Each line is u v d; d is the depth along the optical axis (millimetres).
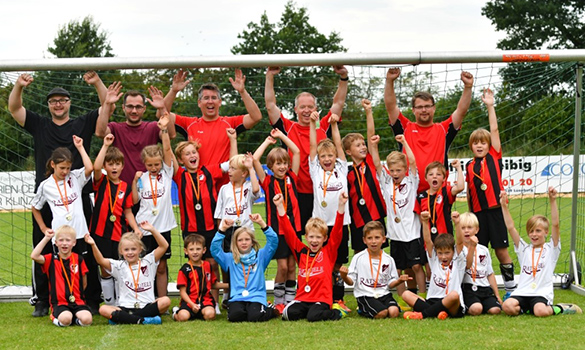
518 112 10617
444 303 6246
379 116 15242
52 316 6270
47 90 11547
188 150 7133
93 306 6996
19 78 6902
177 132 7797
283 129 7637
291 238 6609
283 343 5352
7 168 11305
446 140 7637
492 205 7211
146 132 7430
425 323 6047
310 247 6566
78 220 6793
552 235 6602
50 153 7145
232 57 7422
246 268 6566
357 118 15156
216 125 7574
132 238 6500
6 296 7699
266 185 7109
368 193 7223
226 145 7500
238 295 6484
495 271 9250
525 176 14938
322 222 6555
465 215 6625
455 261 6469
